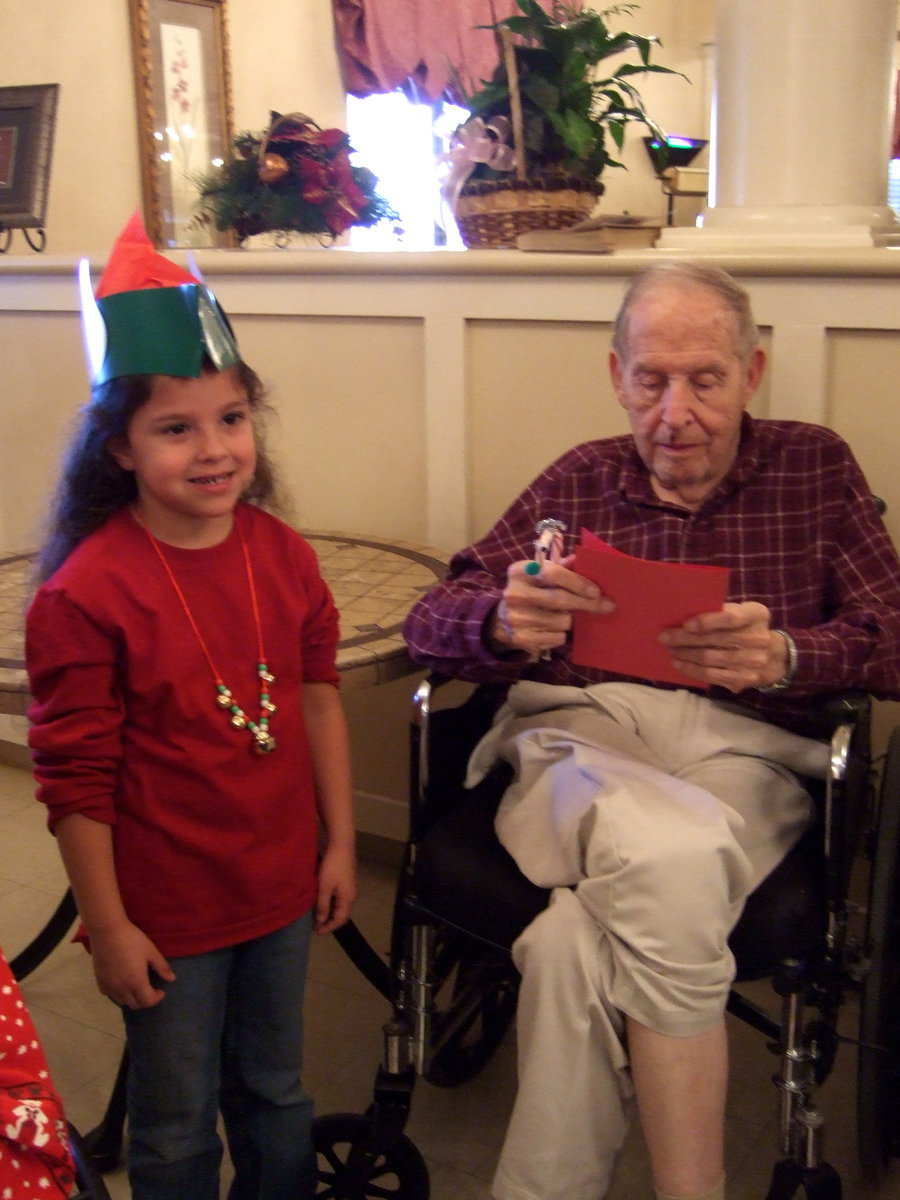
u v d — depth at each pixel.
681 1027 1.19
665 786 1.33
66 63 3.09
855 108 1.88
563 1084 1.23
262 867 1.25
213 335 1.17
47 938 1.85
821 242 1.86
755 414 1.84
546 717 1.51
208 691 1.20
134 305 1.15
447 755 1.52
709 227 1.95
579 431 2.00
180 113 3.45
